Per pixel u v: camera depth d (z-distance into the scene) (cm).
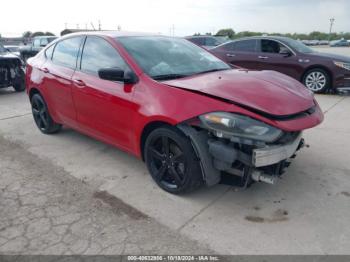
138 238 269
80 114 421
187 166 306
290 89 321
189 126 297
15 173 389
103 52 388
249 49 937
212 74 356
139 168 398
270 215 299
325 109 671
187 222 291
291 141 295
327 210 305
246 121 271
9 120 622
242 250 255
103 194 339
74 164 412
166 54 384
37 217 299
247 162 283
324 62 817
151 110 316
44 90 483
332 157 419
